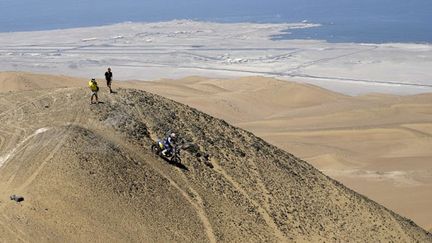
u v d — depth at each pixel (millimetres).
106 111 32875
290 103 101562
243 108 95625
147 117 33812
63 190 24156
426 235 35625
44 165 25406
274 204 30750
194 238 24906
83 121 31203
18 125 30875
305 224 30297
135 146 29891
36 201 23266
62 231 22141
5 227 21578
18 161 26188
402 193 53344
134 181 26625
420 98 100688
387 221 34750
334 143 74812
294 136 77188
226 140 35500
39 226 22031
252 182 32031
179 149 30547
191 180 29281
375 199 52000
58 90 37625
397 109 92500
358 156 67812
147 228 24078
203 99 95250
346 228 31797
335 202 34344
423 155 68625
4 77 87625
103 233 22734
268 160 35406
